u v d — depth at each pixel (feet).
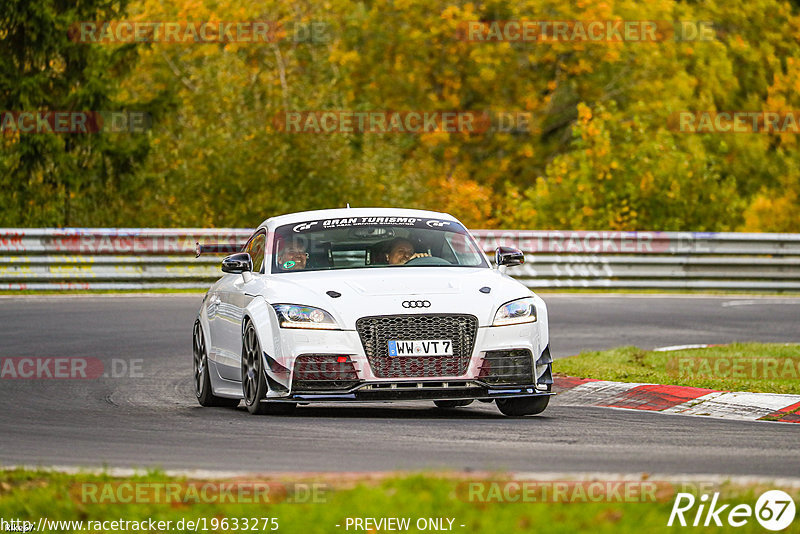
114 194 392.68
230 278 134.51
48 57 394.73
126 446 97.25
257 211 379.14
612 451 94.17
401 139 501.97
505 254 130.21
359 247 126.41
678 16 575.38
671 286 311.27
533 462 88.38
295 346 112.57
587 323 228.63
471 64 533.14
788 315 247.29
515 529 63.62
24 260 273.13
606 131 396.98
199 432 105.29
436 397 112.78
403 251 126.31
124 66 404.36
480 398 113.91
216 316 131.75
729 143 560.20
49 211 390.63
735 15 644.27
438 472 78.43
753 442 99.86
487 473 78.38
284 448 95.30
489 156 565.53
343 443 97.91
